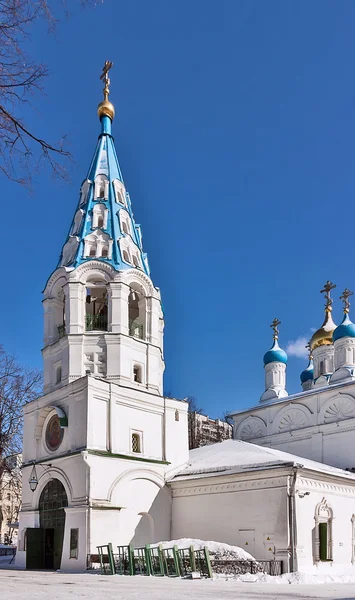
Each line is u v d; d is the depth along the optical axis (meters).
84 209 30.86
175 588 13.48
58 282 28.88
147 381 27.98
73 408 25.42
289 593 12.95
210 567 18.39
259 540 22.58
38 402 28.16
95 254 28.98
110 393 25.48
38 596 10.05
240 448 28.02
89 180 31.73
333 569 23.45
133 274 28.59
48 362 28.45
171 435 27.86
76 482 24.09
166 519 26.12
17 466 39.00
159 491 26.28
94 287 29.17
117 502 24.25
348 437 32.28
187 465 27.84
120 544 23.69
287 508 21.98
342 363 37.66
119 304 27.56
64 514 24.75
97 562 22.16
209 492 25.09
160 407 27.81
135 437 26.31
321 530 23.80
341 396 33.47
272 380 42.97
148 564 19.39
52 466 25.86
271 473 22.88
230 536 23.66
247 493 23.61
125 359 27.05
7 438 36.16
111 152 33.00
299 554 21.72
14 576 18.30
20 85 7.89
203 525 24.88
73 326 27.28
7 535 57.50
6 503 58.94
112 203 30.69
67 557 23.30
